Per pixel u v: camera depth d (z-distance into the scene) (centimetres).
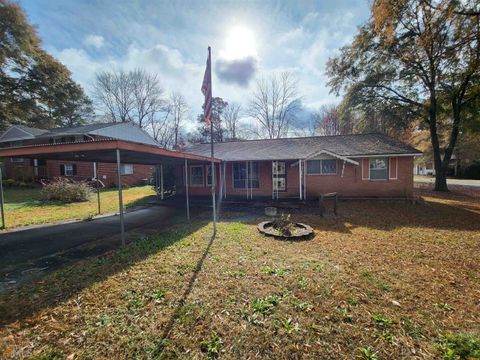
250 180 1410
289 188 1367
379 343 229
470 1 857
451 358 209
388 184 1232
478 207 1015
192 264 425
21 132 1956
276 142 1600
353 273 385
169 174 1491
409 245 536
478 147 2412
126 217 894
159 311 283
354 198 1242
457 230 663
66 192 1262
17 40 1994
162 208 1101
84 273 394
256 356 215
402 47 1440
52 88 2352
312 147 1384
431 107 1536
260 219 847
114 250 515
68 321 266
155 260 446
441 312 280
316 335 240
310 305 293
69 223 796
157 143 2666
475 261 440
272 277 371
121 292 329
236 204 1190
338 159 1238
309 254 476
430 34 1146
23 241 586
